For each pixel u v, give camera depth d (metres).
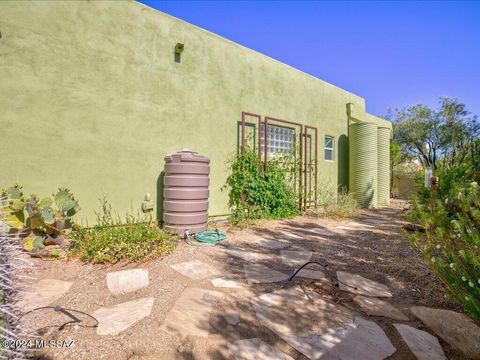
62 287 2.70
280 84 7.59
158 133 5.34
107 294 2.58
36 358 1.70
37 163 4.13
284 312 2.34
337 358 1.79
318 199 8.52
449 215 2.28
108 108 4.76
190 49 5.78
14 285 1.39
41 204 3.70
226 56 6.39
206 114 6.03
